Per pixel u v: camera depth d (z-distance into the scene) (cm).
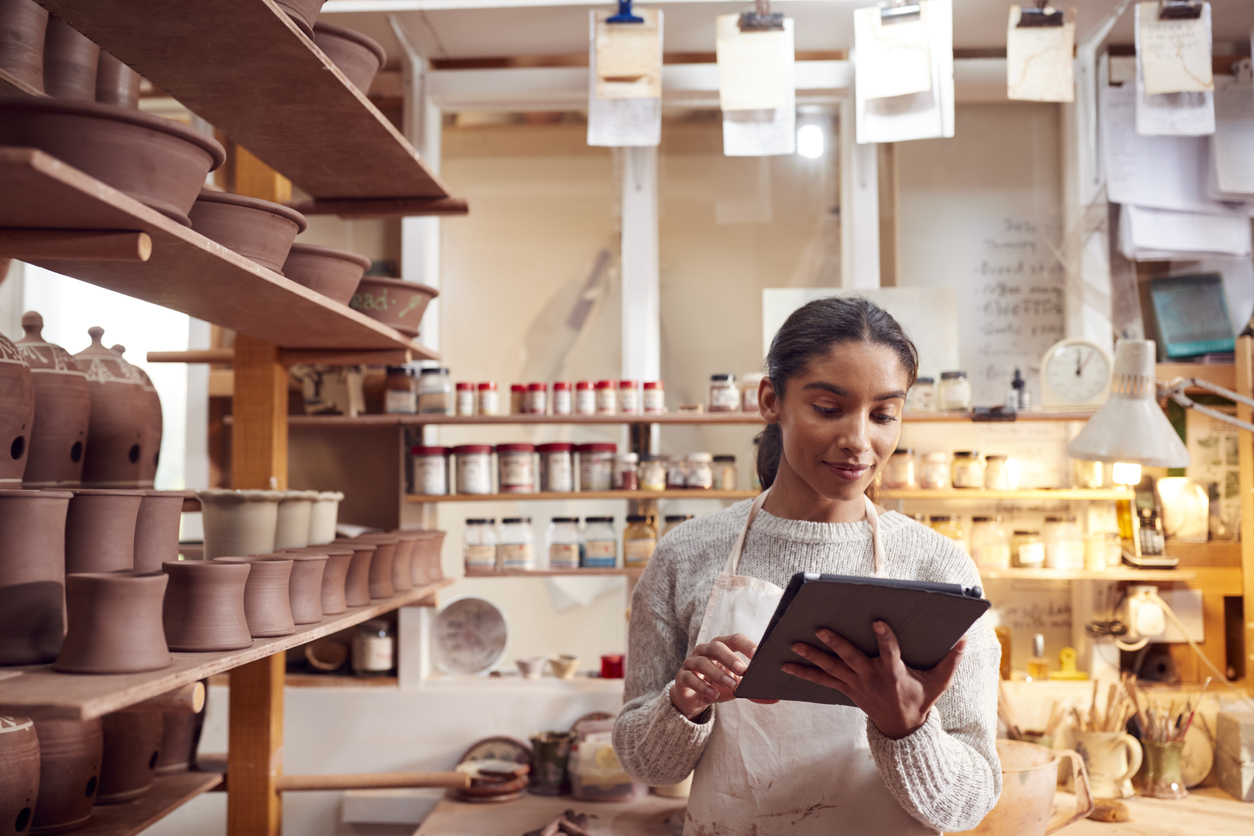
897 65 211
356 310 174
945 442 243
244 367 184
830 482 105
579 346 252
